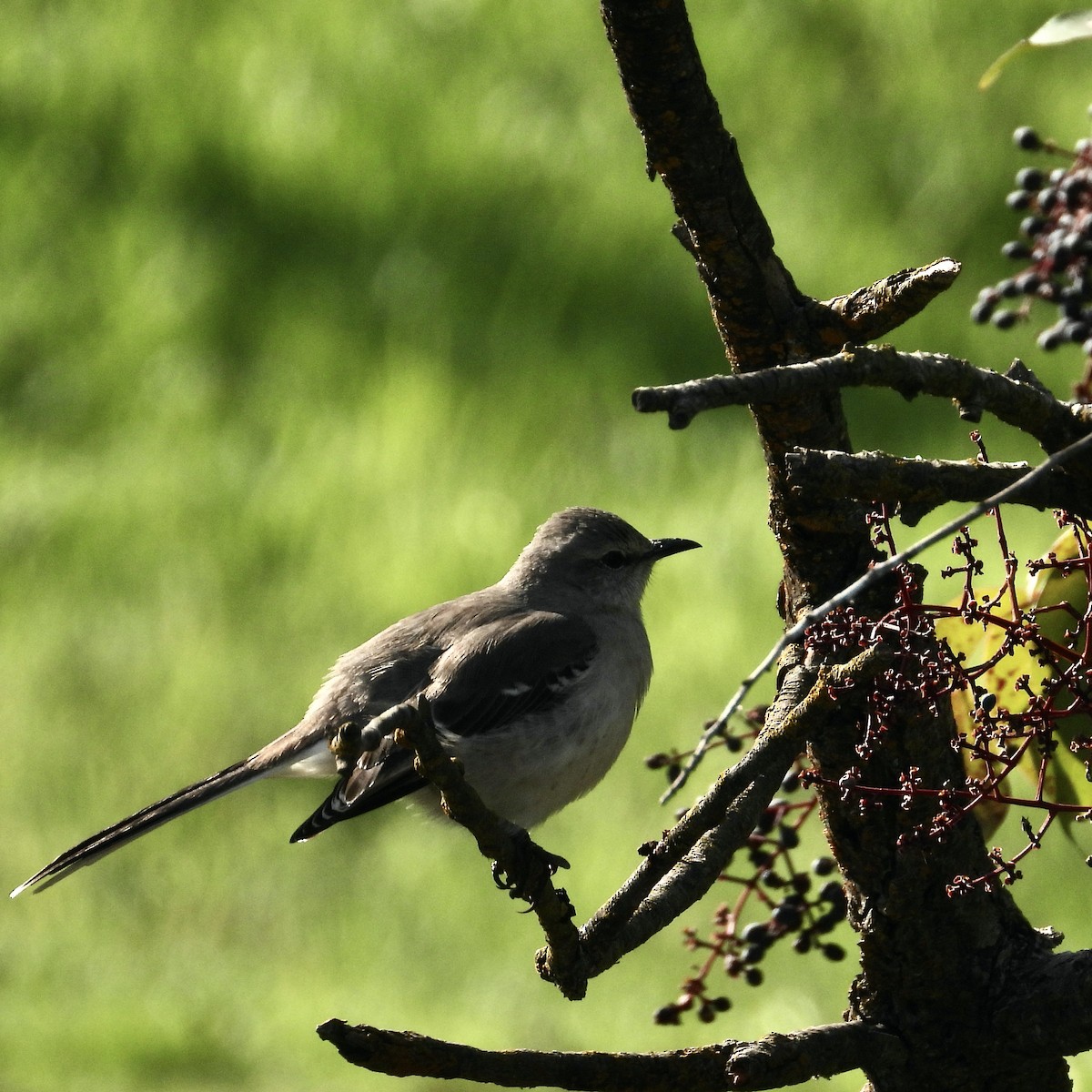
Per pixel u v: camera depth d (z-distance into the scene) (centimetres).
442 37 2097
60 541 1617
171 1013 1198
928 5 2003
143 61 2112
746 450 1602
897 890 449
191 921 1288
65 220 1956
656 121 430
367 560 1554
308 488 1634
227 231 1909
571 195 1872
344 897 1302
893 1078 457
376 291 1828
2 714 1442
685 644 1406
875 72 1973
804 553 472
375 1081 1138
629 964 1198
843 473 386
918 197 1800
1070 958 452
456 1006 1194
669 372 1686
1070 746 420
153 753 1399
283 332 1806
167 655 1486
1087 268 382
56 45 2162
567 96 1998
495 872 501
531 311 1769
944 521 1343
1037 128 1830
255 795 1394
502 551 1529
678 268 1780
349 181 1938
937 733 448
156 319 1827
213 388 1761
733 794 407
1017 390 402
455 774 389
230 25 2156
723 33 2050
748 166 1891
